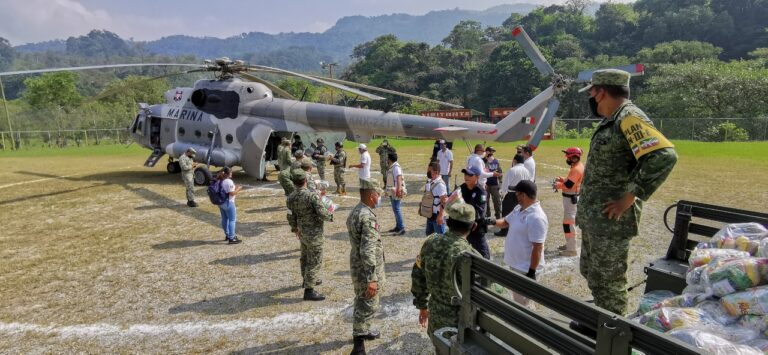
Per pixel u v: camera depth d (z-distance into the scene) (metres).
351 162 22.53
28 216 11.61
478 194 5.83
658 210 10.67
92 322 5.61
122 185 16.08
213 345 4.96
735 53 96.06
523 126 13.11
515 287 2.37
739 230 3.02
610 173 2.91
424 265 3.49
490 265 2.53
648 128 2.59
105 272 7.37
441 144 12.54
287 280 6.83
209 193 8.48
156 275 7.18
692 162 20.72
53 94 71.75
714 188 13.60
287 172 8.51
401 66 107.38
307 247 6.00
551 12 146.75
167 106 16.97
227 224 8.74
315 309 5.79
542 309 4.84
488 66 90.38
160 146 17.27
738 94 46.94
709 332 2.27
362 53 188.50
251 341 5.03
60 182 17.17
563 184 7.38
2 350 5.00
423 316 3.90
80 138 46.12
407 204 12.27
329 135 18.94
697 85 50.47
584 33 120.62
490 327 2.63
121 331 5.36
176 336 5.19
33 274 7.36
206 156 15.58
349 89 13.40
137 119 17.50
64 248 8.77
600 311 1.90
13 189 15.82
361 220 4.42
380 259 4.50
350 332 5.17
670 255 3.64
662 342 1.66
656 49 76.62
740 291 2.41
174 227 10.20
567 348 2.08
